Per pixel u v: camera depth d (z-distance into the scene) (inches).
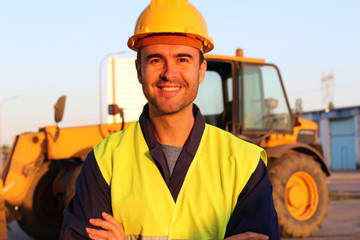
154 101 84.0
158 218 81.5
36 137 308.0
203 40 86.6
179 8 85.0
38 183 310.2
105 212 84.7
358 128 1594.5
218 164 84.2
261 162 85.3
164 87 83.6
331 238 302.4
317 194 319.9
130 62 305.6
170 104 83.1
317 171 320.8
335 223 368.8
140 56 87.7
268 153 301.9
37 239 317.1
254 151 85.3
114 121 306.8
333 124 1685.5
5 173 306.0
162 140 86.4
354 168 1610.5
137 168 85.2
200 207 81.5
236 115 299.3
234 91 300.4
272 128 314.2
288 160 312.3
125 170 85.9
